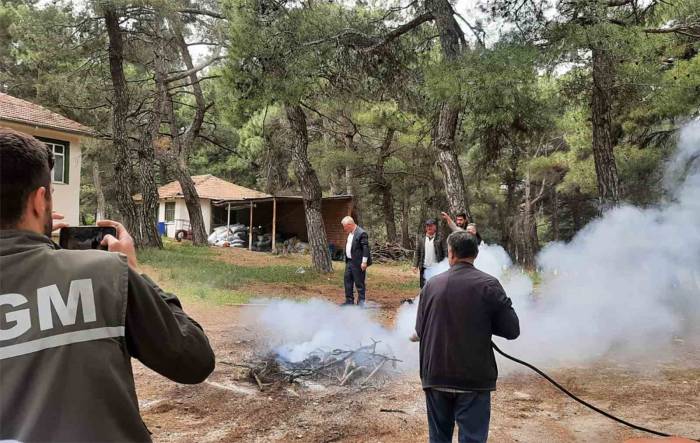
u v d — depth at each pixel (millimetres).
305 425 4395
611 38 9055
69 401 1212
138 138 22328
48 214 1458
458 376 3129
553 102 13633
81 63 20156
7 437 1169
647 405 5121
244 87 12008
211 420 4480
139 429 1312
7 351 1229
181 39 20516
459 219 8641
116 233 1636
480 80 8898
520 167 26141
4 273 1277
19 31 18484
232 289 12211
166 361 1431
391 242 28859
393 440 4152
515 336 3242
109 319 1314
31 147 1400
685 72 11672
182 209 33469
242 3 11461
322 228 16703
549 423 4605
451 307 3188
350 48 12844
